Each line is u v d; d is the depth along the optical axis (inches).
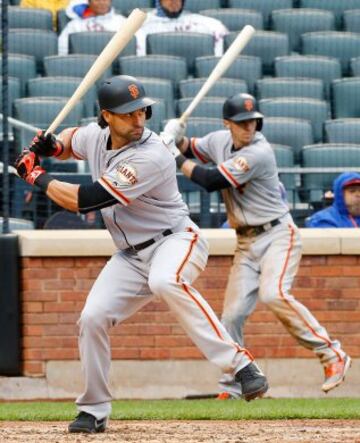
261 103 1768.0
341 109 1843.0
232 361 804.0
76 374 1316.4
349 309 1331.2
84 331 800.9
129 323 1315.2
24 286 1314.0
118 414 1018.1
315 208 1496.1
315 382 1325.0
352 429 859.4
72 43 1921.8
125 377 1311.5
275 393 1320.1
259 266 1168.8
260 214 1154.0
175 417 1000.9
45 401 1307.8
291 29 2068.2
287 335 1323.8
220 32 2003.0
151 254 813.9
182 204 826.2
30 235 1311.5
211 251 1314.0
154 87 1763.0
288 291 1150.3
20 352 1314.0
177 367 1316.4
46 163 1533.0
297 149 1707.7
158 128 1716.3
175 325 1317.7
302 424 922.1
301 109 1759.4
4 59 1320.1
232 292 1179.3
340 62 2004.2
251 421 963.3
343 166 1606.8
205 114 1748.3
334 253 1327.5
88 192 788.6
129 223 808.9
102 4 1991.9
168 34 1941.4
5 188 1320.1
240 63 1898.4
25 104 1635.1
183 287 799.7
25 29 1909.4
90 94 1776.6
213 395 1306.6
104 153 807.1
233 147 1160.8
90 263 1317.7
